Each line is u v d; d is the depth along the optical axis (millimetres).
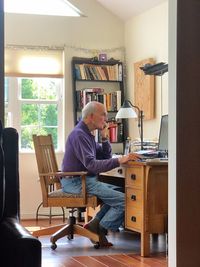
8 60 6273
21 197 6250
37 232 4598
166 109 5652
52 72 6402
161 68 4910
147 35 6082
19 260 1800
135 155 4156
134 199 4141
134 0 6023
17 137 2424
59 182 4633
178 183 3178
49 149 4633
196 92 3211
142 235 4012
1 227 2053
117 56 6633
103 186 4312
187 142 3195
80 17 6531
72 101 6457
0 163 2186
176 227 3172
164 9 5699
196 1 3207
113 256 4004
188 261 3176
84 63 6449
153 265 3688
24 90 6430
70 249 4281
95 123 4398
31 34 6352
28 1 6355
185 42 3188
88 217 5164
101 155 4691
